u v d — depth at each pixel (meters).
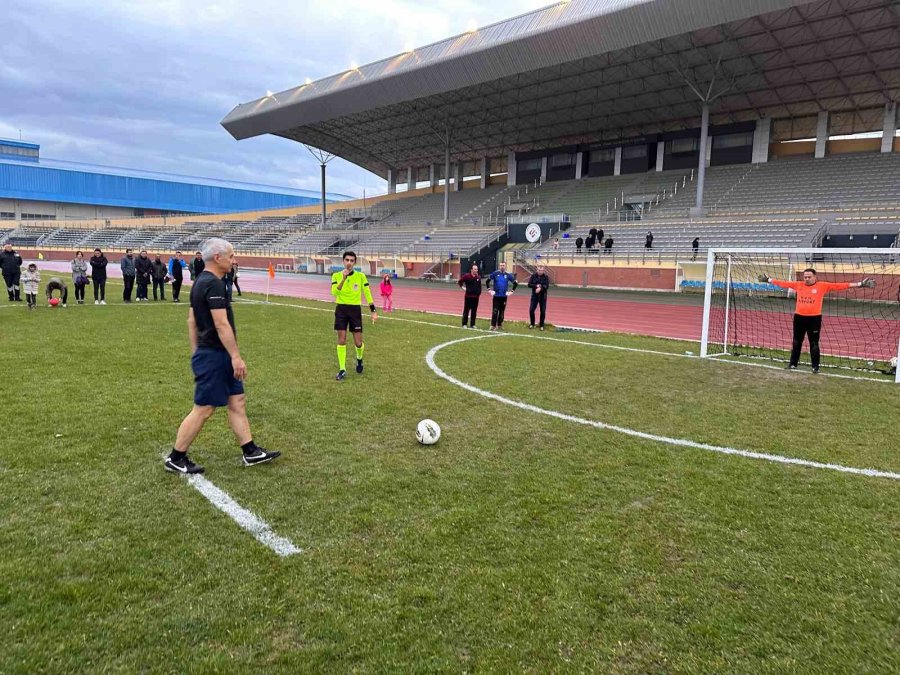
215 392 4.46
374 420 6.08
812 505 4.13
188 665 2.45
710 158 42.88
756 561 3.36
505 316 18.75
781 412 6.72
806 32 28.94
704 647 2.63
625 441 5.54
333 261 48.81
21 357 8.77
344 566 3.23
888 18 27.17
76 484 4.22
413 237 49.44
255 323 14.21
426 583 3.08
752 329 15.83
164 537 3.51
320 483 4.39
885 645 2.65
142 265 19.30
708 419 6.38
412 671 2.44
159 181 89.12
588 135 49.56
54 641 2.56
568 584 3.09
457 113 45.53
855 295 23.72
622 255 32.81
